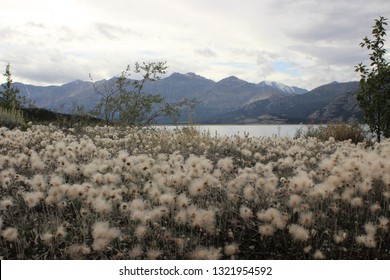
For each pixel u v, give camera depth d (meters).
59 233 3.64
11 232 3.69
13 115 14.53
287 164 6.18
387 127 12.40
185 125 11.11
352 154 6.11
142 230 3.75
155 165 5.50
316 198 4.27
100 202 4.02
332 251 3.98
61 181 4.45
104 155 6.54
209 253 3.57
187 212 4.02
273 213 3.90
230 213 4.62
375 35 12.59
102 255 3.79
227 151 8.80
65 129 13.63
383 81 12.38
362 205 4.32
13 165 6.48
